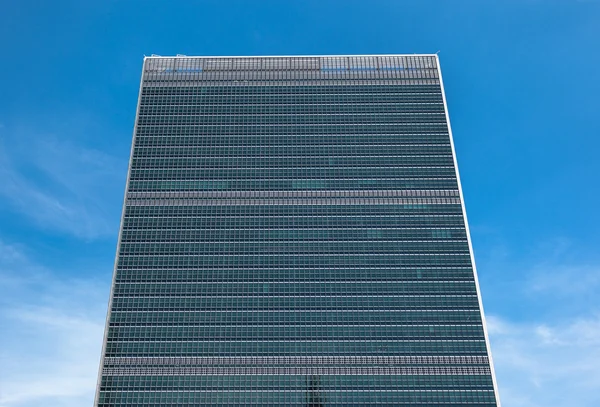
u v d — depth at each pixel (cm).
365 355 16250
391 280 17438
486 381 15850
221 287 17338
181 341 16525
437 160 19550
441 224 18400
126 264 17675
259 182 19112
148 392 15825
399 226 18375
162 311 16962
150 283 17400
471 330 16612
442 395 15662
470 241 18112
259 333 16612
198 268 17650
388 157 19588
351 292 17238
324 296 17188
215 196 18850
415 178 19225
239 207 18675
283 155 19612
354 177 19225
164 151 19688
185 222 18400
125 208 18612
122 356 16312
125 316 16875
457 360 16162
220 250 17938
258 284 17375
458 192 18975
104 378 16012
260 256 17838
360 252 17925
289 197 18850
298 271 17588
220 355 16300
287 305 17038
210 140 19912
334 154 19638
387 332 16600
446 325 16712
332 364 16138
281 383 15888
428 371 16000
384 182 19138
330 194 18900
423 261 17775
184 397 15762
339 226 18362
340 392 15762
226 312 16950
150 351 16388
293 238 18150
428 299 17125
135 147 19725
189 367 16150
